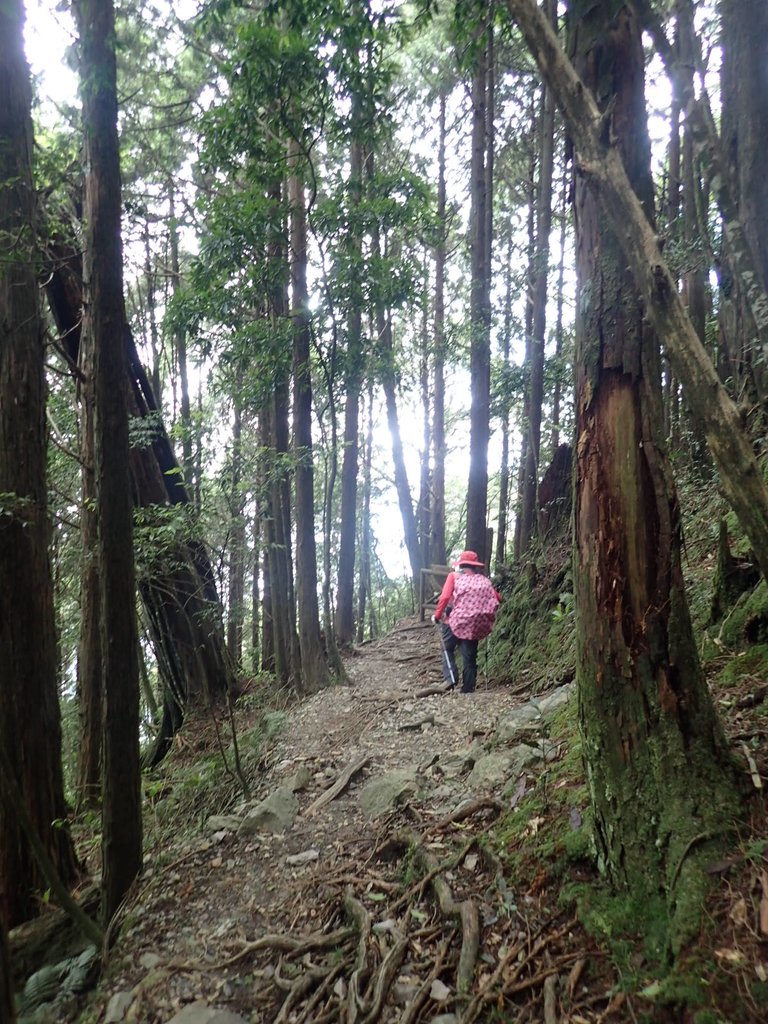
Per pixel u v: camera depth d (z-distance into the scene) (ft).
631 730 8.75
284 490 27.12
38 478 15.78
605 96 8.95
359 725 20.39
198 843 14.39
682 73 11.10
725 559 14.97
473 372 36.04
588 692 9.21
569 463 31.73
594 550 9.12
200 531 21.54
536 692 20.40
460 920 9.50
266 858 13.21
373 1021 8.43
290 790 15.71
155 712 34.06
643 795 8.56
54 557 27.58
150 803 20.07
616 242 9.02
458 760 15.47
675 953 7.40
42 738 15.37
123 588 12.01
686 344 6.79
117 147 12.03
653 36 9.00
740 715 10.77
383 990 8.76
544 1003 7.80
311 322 22.65
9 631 15.10
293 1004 9.18
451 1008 8.39
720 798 8.25
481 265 36.55
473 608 23.13
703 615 15.81
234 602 30.66
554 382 36.27
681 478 25.88
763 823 8.00
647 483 8.87
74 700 38.73
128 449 12.14
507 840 10.76
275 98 19.35
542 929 8.92
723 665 13.23
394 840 12.26
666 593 8.80
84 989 10.61
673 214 29.76
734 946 7.07
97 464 11.89
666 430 9.10
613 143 7.34
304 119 20.39
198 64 34.42
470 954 8.87
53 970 11.02
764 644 12.85
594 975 7.95
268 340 22.63
